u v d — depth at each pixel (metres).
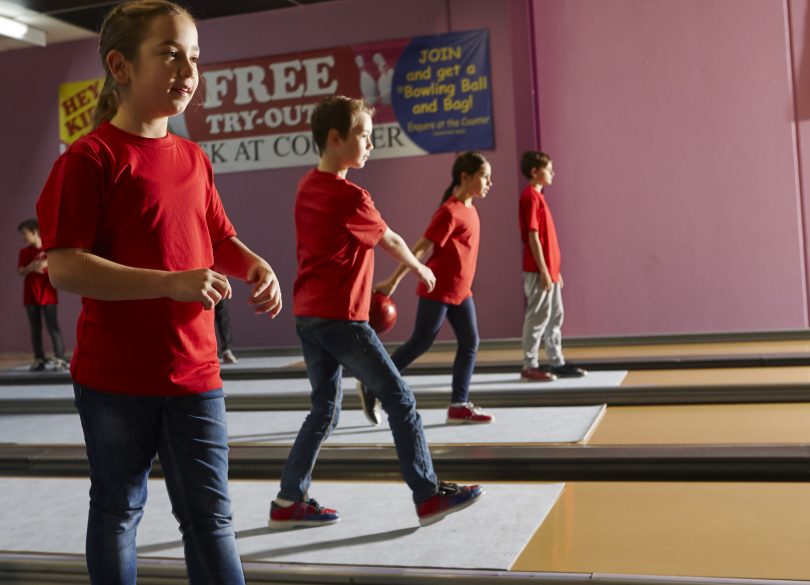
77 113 9.88
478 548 2.51
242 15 9.29
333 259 2.80
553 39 7.77
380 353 2.79
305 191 2.91
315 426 2.85
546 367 5.86
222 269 1.90
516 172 8.68
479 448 3.76
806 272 7.41
